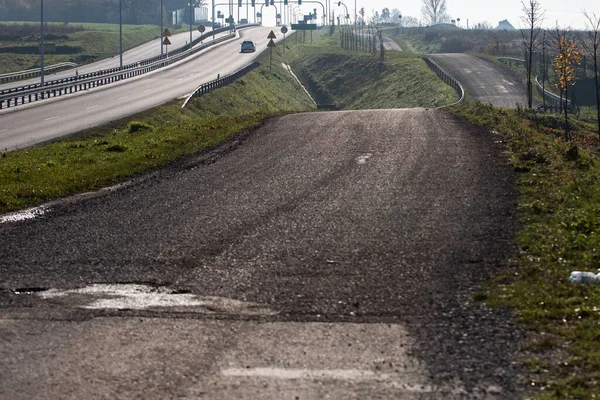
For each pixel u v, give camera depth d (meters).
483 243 11.06
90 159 22.16
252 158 21.25
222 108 57.25
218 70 86.38
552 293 8.45
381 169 18.52
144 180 18.27
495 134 24.86
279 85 87.56
